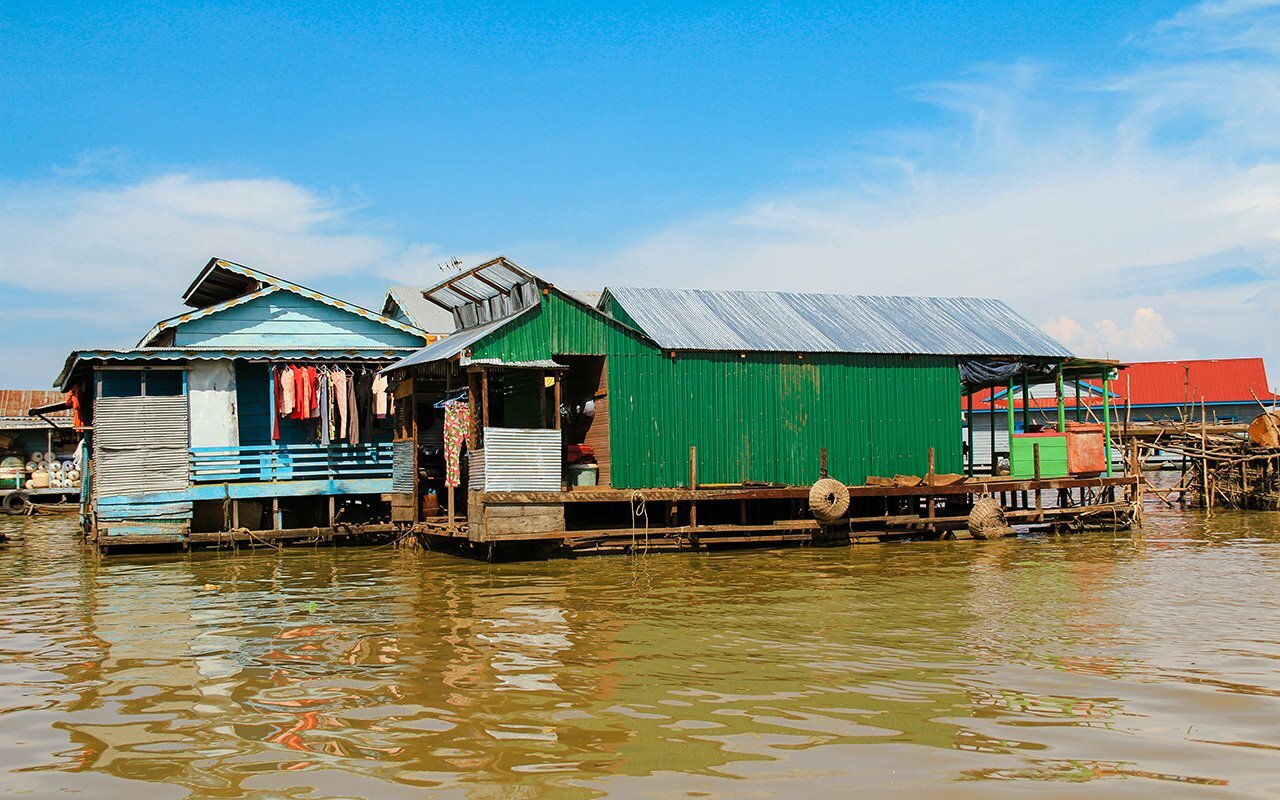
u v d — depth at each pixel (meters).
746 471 23.09
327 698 9.91
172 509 22.89
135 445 22.95
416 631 13.12
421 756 8.21
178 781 7.73
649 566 19.45
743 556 20.98
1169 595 15.62
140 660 11.65
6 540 26.55
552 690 10.12
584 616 14.09
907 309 27.36
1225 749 8.23
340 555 22.00
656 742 8.49
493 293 24.20
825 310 26.34
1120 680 10.37
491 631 13.09
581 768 7.89
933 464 24.34
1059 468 25.48
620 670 10.92
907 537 24.33
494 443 20.05
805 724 8.95
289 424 25.03
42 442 44.69
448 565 19.88
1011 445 25.16
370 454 24.83
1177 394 56.44
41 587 17.75
